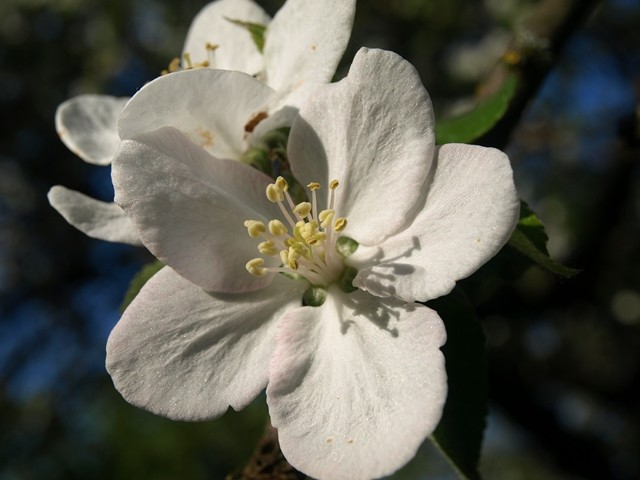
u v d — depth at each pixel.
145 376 0.07
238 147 0.08
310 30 0.08
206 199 0.07
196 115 0.08
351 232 0.07
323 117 0.07
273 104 0.08
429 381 0.06
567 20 0.10
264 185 0.08
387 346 0.07
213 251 0.07
